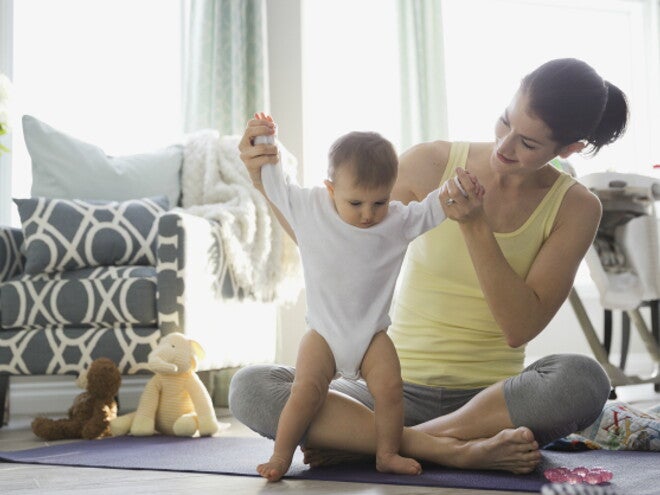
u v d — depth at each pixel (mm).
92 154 3592
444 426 1769
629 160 5473
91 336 2982
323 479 1689
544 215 1870
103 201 3361
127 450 2301
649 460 1985
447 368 1880
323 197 1760
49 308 3012
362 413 1772
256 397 1846
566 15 5328
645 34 5469
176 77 4438
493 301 1744
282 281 3527
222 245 3223
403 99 4613
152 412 2719
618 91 1822
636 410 2285
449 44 5035
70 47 4301
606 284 3748
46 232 3139
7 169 4148
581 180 3695
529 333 1782
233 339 3301
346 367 1749
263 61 4258
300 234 1762
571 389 1679
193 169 3699
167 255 2955
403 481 1627
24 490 1673
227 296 3256
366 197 1678
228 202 3475
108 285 2982
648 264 3869
